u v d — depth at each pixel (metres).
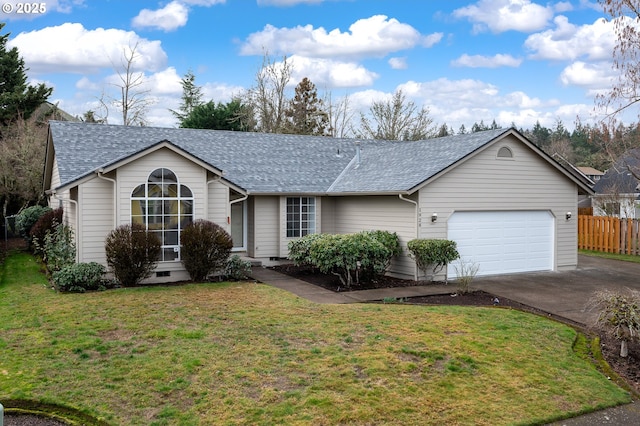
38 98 35.41
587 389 7.01
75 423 5.76
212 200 15.23
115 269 13.42
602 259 20.72
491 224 16.30
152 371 7.12
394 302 11.91
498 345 8.52
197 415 5.89
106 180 13.84
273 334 8.92
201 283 14.15
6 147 25.91
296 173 19.44
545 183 17.20
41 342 8.34
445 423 5.89
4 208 25.92
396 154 19.42
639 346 8.90
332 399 6.34
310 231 18.67
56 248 14.74
